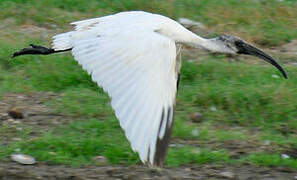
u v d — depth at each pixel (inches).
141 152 280.2
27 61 561.6
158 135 286.5
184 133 465.4
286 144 462.9
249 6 697.6
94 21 358.3
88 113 489.7
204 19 675.4
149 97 293.1
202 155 439.2
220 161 438.3
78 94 514.9
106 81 301.1
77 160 430.3
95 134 458.9
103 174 415.8
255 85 532.7
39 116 484.4
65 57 566.6
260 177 423.8
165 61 309.4
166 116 293.4
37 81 536.7
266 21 678.5
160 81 300.8
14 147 437.7
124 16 354.0
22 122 474.9
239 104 505.7
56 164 427.2
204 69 557.9
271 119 495.8
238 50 432.5
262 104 507.2
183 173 422.3
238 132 477.4
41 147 439.2
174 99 301.4
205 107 506.9
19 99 510.9
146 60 305.6
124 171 420.5
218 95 511.8
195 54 599.8
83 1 684.1
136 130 283.1
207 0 700.7
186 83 542.9
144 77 299.6
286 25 677.3
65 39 368.2
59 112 491.5
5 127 465.4
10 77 539.2
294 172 434.3
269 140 467.2
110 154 434.9
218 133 469.1
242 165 438.0
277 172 432.5
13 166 420.8
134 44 312.2
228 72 555.2
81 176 410.6
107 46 313.6
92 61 310.2
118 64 304.2
